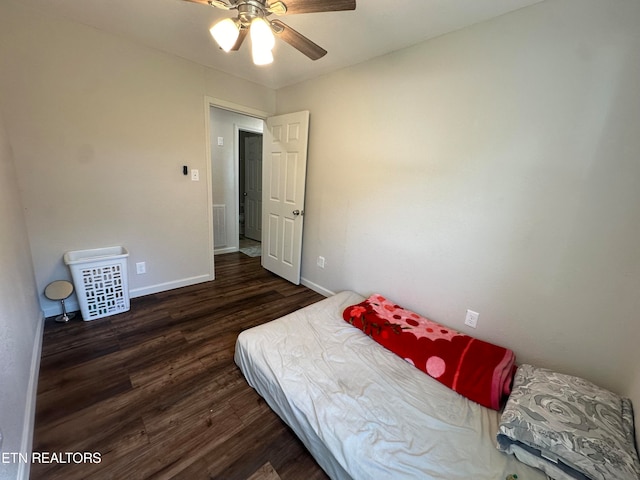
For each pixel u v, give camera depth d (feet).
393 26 5.55
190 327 7.14
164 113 7.91
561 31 4.36
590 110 4.24
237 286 9.96
